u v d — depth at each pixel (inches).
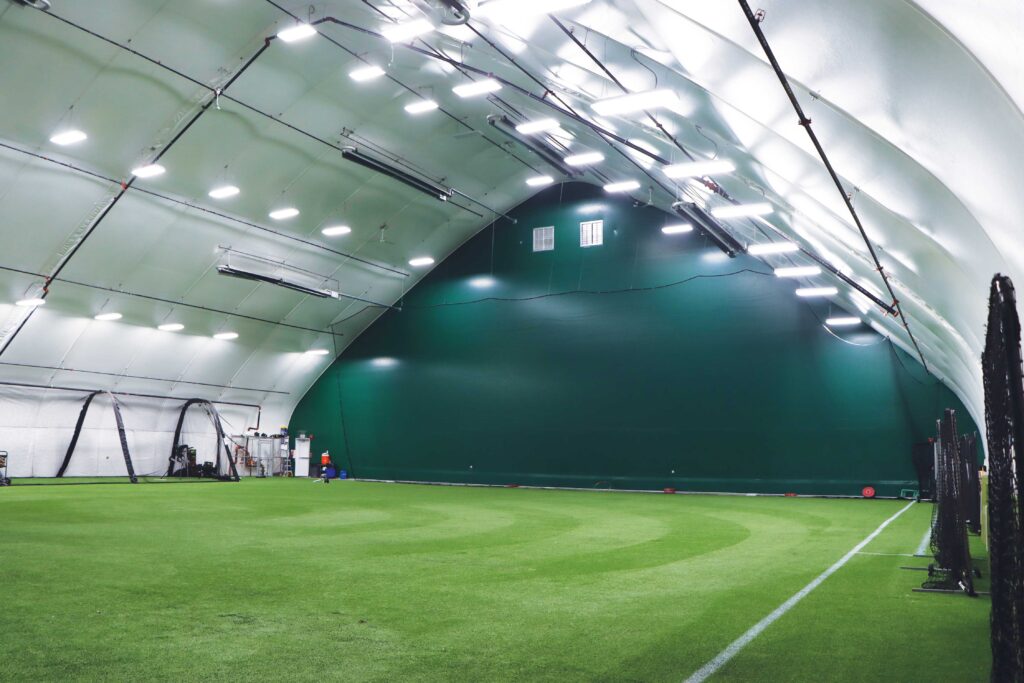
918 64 183.8
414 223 1161.4
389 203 1090.1
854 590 293.4
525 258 1227.2
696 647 206.4
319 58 783.7
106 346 1074.7
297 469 1346.0
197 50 729.0
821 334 1019.3
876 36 188.2
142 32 695.1
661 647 206.2
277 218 975.6
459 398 1248.8
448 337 1272.1
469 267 1270.9
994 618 147.9
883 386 979.9
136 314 1058.7
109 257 943.7
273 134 873.5
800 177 375.9
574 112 615.2
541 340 1197.1
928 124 206.1
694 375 1084.5
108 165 818.8
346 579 309.1
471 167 1074.7
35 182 798.5
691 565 354.6
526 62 536.4
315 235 1075.3
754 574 329.7
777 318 1046.4
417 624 231.5
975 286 326.0
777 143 352.2
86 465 1109.7
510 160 1089.4
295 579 308.3
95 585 290.2
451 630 224.1
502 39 503.8
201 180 893.2
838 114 261.6
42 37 668.1
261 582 301.0
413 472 1267.2
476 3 353.7
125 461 1091.3
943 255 339.9
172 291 1050.7
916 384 964.6
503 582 304.5
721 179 562.3
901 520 623.8
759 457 1030.4
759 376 1046.4
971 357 530.0
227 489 941.8
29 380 1033.5
